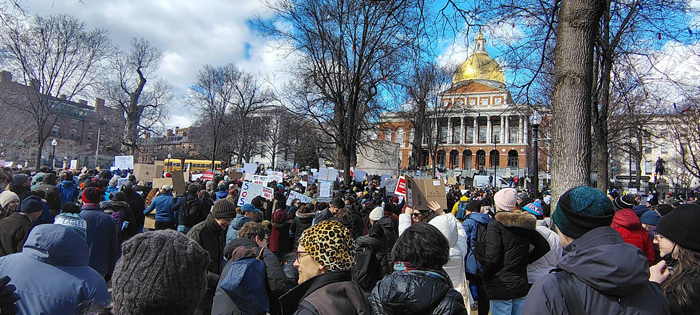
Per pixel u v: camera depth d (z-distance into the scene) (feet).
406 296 6.50
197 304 4.53
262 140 168.76
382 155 80.02
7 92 92.12
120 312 4.15
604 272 5.18
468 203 19.56
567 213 6.37
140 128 123.34
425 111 128.67
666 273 7.13
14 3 22.71
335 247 7.13
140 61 114.52
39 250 7.59
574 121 15.44
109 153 207.82
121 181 36.50
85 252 8.31
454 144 248.52
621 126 47.11
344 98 56.13
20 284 7.27
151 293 4.01
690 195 112.68
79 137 246.47
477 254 14.29
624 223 14.28
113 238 15.98
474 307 17.24
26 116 118.83
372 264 12.69
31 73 80.69
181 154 258.37
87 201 15.79
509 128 238.48
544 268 13.25
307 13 49.29
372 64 50.80
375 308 6.99
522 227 11.86
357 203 31.76
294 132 68.18
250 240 12.58
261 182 34.19
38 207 14.16
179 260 4.32
